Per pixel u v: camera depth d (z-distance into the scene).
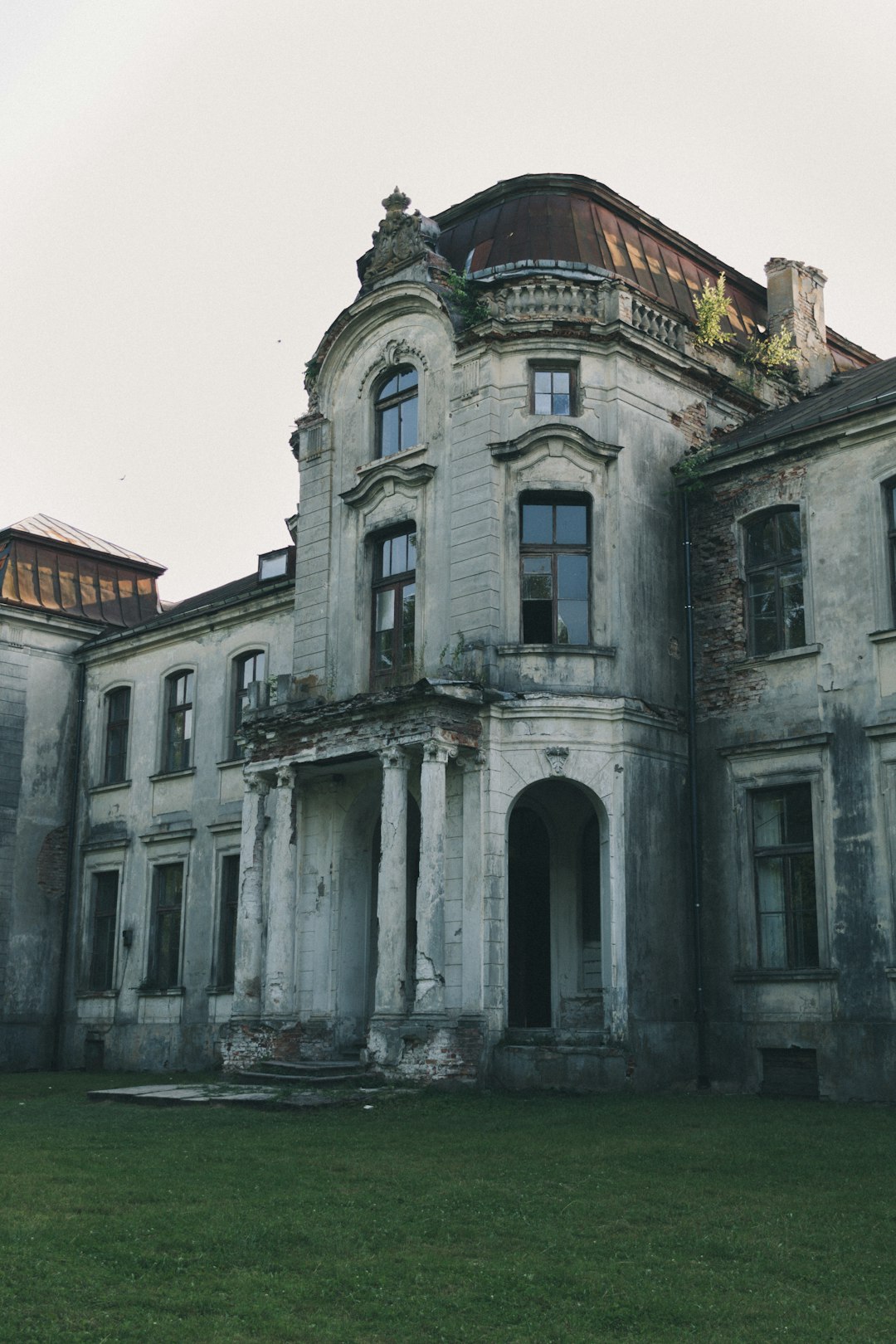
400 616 23.78
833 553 21.34
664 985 21.09
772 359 26.30
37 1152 12.89
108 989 31.45
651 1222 10.09
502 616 22.12
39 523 36.59
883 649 20.44
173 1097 19.03
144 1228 9.45
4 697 33.00
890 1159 12.81
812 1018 20.23
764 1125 15.52
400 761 21.25
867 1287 8.38
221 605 30.09
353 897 23.92
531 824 24.03
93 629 34.88
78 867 33.06
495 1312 7.82
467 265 24.83
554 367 23.11
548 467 22.50
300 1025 23.19
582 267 23.92
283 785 23.52
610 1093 19.59
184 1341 7.14
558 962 23.05
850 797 20.42
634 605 22.27
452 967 20.81
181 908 30.30
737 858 21.69
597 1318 7.71
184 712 31.62
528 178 25.42
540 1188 11.33
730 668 22.42
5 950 31.92
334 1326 7.47
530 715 21.33
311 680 24.78
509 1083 19.77
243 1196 10.74
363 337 25.47
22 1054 31.75
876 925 19.72
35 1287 7.98
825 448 21.73
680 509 23.55
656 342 23.58
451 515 22.95
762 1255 9.08
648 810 21.56
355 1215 10.11
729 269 27.89
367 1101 18.23
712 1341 7.34
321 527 25.44
